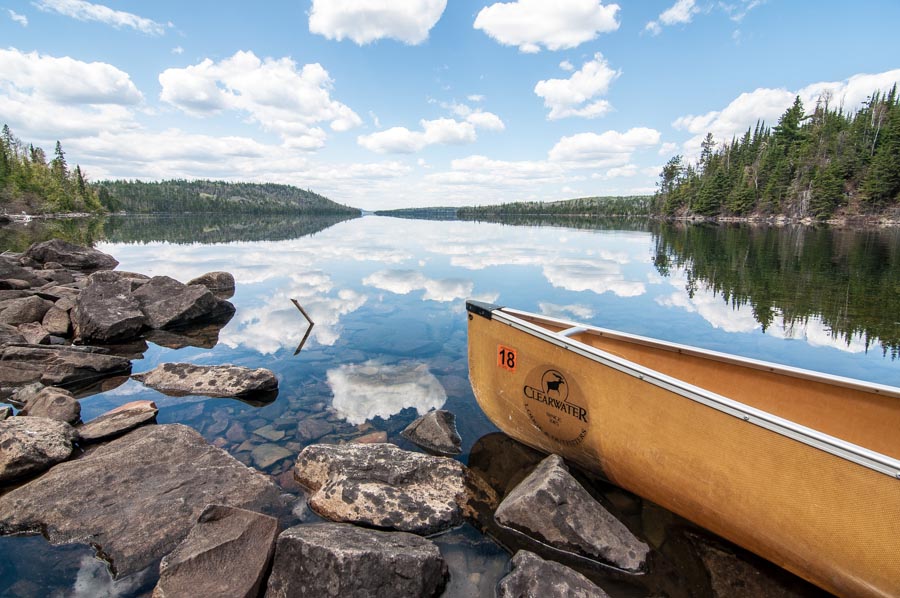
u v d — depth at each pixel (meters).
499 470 4.01
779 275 16.62
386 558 2.57
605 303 11.71
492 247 28.94
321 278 15.71
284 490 3.68
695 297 12.60
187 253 25.45
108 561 2.90
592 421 3.60
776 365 3.61
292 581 2.56
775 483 2.67
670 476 3.18
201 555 2.67
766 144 87.88
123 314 8.57
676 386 3.01
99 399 5.55
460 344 7.83
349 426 4.82
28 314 8.93
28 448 3.85
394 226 65.62
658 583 2.81
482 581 2.80
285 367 6.72
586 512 3.11
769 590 2.77
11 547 3.00
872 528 2.36
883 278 15.89
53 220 67.44
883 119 75.81
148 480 3.60
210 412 5.14
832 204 62.41
